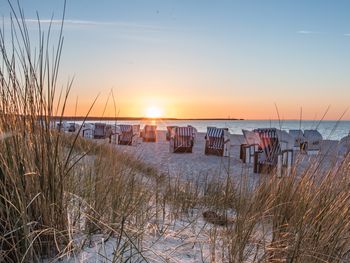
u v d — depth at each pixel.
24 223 1.73
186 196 3.60
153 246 2.19
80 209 2.38
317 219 2.16
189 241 2.34
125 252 2.00
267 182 2.78
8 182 1.87
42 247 1.88
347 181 2.44
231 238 2.21
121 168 3.01
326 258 1.97
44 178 1.96
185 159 11.66
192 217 3.08
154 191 3.67
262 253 2.18
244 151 9.52
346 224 2.12
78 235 2.16
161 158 11.50
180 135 14.07
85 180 2.76
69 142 2.75
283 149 7.70
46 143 2.01
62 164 2.12
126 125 16.50
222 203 3.42
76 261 1.85
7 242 1.72
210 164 10.21
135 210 2.64
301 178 2.55
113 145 3.20
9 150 1.90
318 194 2.32
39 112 2.04
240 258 1.99
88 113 2.15
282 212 2.30
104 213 2.42
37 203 1.91
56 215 1.99
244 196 2.68
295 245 1.97
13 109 2.01
